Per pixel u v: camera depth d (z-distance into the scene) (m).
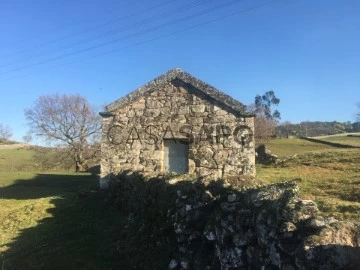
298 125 109.81
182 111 17.56
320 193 14.78
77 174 35.38
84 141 46.03
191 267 7.37
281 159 28.55
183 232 7.93
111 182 16.95
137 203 12.34
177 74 17.62
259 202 5.79
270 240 5.18
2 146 66.69
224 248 6.37
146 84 17.80
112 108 17.89
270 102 116.88
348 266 4.17
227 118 17.28
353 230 4.48
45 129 46.00
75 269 9.47
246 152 17.09
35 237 12.12
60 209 15.23
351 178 17.56
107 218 13.67
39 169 45.78
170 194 9.38
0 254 10.87
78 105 46.16
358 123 112.94
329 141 53.53
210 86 17.39
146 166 17.53
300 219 4.88
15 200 19.94
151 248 9.26
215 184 7.64
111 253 10.11
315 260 4.30
